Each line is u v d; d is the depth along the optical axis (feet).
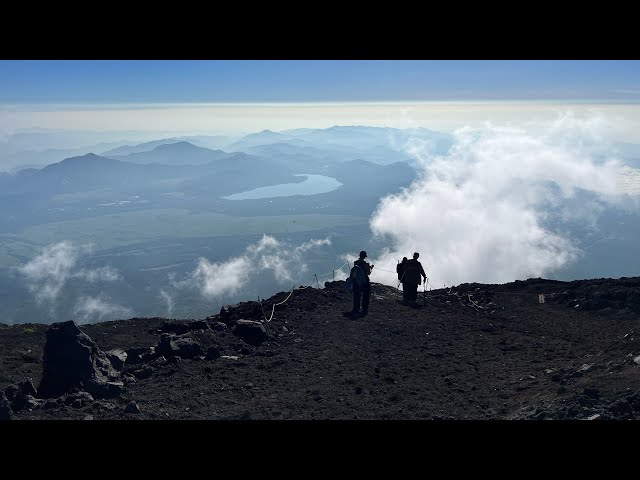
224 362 50.49
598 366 40.16
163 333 60.70
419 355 53.52
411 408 39.01
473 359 52.01
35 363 51.37
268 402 40.98
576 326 62.49
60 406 40.27
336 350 54.80
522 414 34.76
